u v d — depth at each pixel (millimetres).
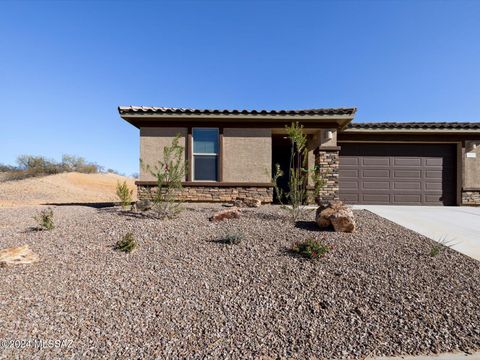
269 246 5422
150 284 4156
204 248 5352
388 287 4094
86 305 3650
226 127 11000
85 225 6691
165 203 8727
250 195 10945
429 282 4207
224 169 10969
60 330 3207
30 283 4090
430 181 12852
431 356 2912
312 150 12977
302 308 3676
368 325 3363
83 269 4527
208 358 2873
